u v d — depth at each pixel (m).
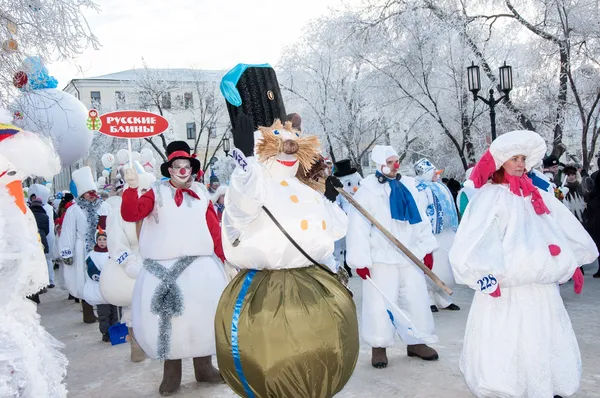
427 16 21.44
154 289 4.84
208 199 5.20
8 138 3.36
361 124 26.23
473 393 4.25
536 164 4.32
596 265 11.12
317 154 3.79
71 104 10.84
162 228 4.93
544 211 4.16
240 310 3.51
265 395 3.44
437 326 7.08
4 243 3.12
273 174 3.72
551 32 19.98
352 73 25.66
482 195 4.21
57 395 3.29
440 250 7.88
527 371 4.00
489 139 10.45
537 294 4.07
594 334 6.19
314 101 26.03
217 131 53.94
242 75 4.00
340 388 3.57
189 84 44.03
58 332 8.27
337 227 3.98
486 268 3.94
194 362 5.36
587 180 10.85
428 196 7.97
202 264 4.97
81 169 9.41
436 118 21.44
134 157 7.88
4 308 3.16
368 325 5.51
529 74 20.92
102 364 6.27
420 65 21.69
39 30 6.54
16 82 6.69
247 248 3.58
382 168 5.63
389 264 5.48
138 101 40.50
